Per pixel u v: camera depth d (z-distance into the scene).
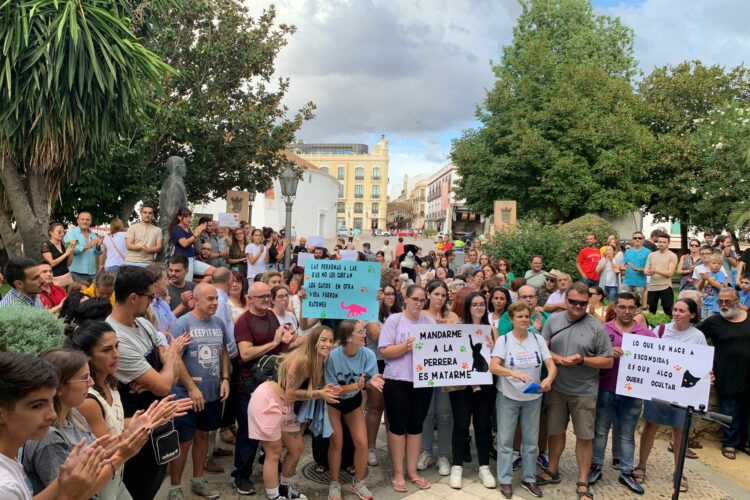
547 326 5.24
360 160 92.06
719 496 5.06
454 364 4.91
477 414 5.12
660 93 23.38
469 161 26.64
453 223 43.66
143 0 9.87
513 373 4.66
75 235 7.99
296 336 5.32
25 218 8.64
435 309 5.29
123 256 7.89
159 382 3.44
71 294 4.66
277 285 5.43
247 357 4.57
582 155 23.78
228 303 5.78
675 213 22.33
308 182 43.44
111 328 2.93
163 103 15.19
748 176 18.80
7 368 1.87
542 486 5.11
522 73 26.19
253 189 18.77
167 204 9.46
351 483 4.95
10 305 3.15
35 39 7.75
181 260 5.81
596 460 5.21
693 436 6.41
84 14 8.02
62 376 2.34
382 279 6.67
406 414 4.89
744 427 6.11
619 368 4.94
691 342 5.16
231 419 5.26
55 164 8.36
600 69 24.42
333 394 4.30
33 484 2.31
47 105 7.95
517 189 24.70
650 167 22.28
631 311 5.21
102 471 2.18
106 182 15.20
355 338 4.60
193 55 16.30
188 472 4.98
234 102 17.84
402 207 115.69
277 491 4.32
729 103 21.02
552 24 28.88
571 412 4.93
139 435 2.36
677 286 16.55
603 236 15.17
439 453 5.32
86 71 8.05
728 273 9.91
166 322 4.77
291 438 4.39
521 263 13.99
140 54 8.65
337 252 13.80
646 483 5.25
